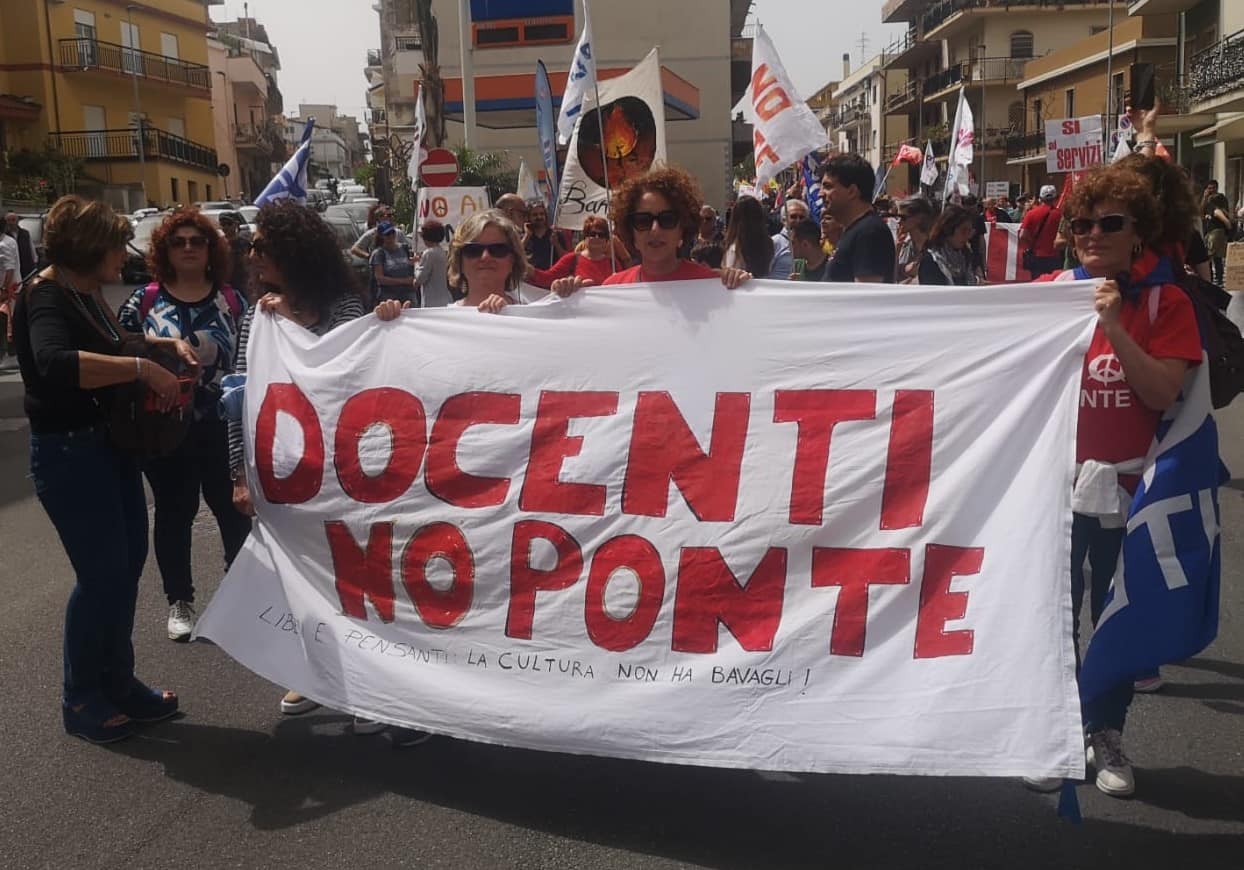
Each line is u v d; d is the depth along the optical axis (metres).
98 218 3.86
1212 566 3.27
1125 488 3.42
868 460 3.53
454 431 3.99
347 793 3.68
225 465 5.02
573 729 3.56
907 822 3.43
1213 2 30.81
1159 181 3.47
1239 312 8.66
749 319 3.73
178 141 47.16
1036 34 52.19
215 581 6.05
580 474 3.80
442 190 12.37
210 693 4.53
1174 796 3.56
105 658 4.11
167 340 4.00
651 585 3.64
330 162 89.56
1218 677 4.53
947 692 3.23
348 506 4.08
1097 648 3.29
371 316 4.18
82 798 3.68
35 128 42.41
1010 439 3.41
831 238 6.03
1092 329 3.40
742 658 3.47
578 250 9.50
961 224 7.32
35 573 6.32
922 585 3.38
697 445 3.71
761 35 8.55
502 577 3.83
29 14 41.62
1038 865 3.17
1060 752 3.08
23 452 9.73
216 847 3.36
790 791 3.64
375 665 3.90
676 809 3.53
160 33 48.12
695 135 37.81
